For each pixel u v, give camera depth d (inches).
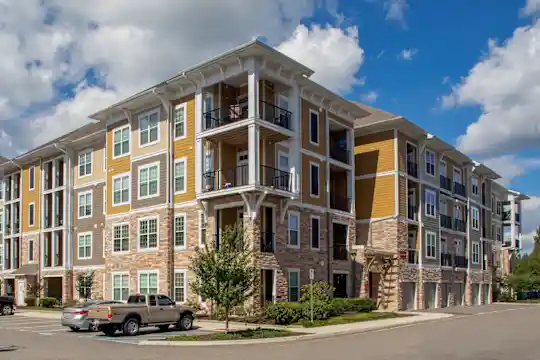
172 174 1336.1
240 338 831.1
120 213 1469.0
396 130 1574.8
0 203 2239.2
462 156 1948.8
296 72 1267.2
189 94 1318.9
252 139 1149.7
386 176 1573.6
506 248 3016.7
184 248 1290.6
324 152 1393.9
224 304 867.4
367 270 1456.7
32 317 1374.3
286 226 1248.8
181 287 1283.2
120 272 1440.7
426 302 1692.9
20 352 696.4
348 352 681.0
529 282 2541.8
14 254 2037.4
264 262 1168.8
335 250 1435.8
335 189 1534.2
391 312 1365.7
